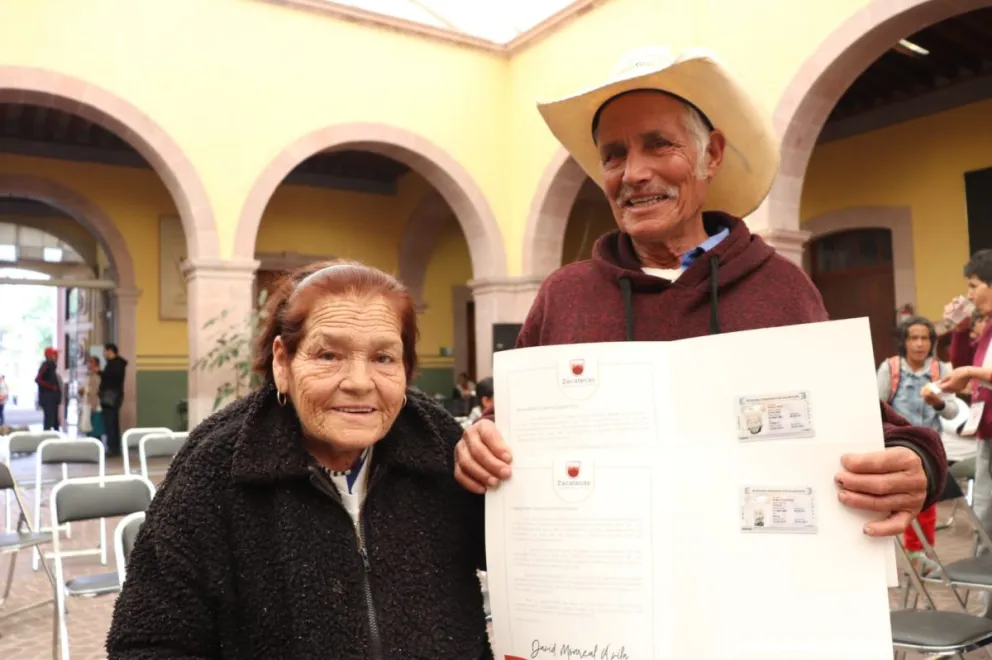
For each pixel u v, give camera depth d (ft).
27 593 17.04
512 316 35.55
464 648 4.16
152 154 29.89
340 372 3.90
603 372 4.21
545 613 4.17
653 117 4.96
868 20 22.62
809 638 3.77
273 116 31.83
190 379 30.40
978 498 11.16
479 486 4.36
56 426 45.29
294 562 3.88
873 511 3.72
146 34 29.63
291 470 3.94
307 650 3.81
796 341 3.91
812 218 37.19
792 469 3.87
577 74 32.86
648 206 5.02
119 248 42.50
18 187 40.34
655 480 4.07
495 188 35.99
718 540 3.95
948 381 9.45
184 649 3.86
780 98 24.88
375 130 33.58
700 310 4.97
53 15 28.02
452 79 35.45
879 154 34.53
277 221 45.98
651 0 29.32
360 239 48.24
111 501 13.08
